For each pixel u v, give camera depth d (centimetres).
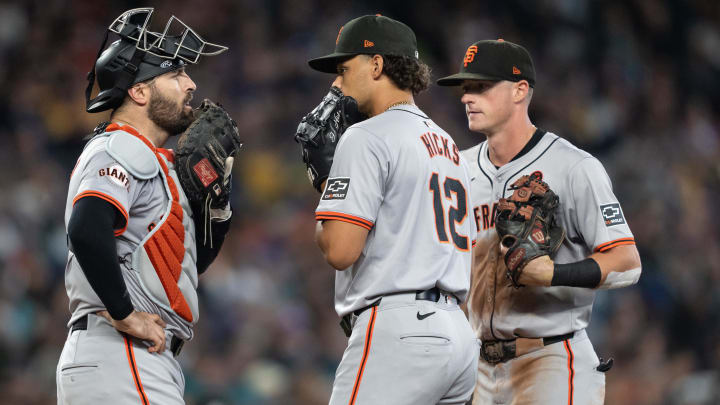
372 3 5384
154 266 1203
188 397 3066
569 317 1429
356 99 1281
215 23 4753
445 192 1257
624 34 6006
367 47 1260
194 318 1262
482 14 5669
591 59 5791
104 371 1165
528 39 5700
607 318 3803
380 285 1199
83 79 4347
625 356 3697
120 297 1130
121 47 1243
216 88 4488
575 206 1416
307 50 4853
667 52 6206
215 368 3203
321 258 3888
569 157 1429
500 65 1434
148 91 1251
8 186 3647
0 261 3322
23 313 3244
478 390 1519
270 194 4231
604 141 5378
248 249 3816
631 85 5788
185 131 1289
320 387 3338
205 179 1251
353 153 1205
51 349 3177
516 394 1449
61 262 3541
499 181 1466
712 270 4616
